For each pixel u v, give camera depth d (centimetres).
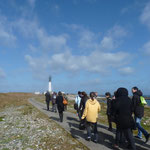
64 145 602
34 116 1320
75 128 877
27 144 623
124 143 628
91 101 648
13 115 1456
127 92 571
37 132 801
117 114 550
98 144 614
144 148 571
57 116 1312
